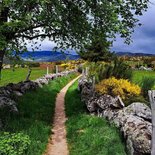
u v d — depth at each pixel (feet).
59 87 144.77
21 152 48.16
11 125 61.16
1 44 63.98
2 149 46.83
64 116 81.66
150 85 75.10
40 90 113.09
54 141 61.62
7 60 79.05
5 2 63.46
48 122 73.00
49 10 72.64
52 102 99.50
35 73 265.13
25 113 74.08
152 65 300.81
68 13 82.99
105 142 50.21
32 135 58.70
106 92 73.20
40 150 54.03
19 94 91.56
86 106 81.10
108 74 85.97
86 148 53.16
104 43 84.53
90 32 82.53
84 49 88.38
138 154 41.52
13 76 244.63
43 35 84.12
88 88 89.97
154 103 36.04
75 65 316.60
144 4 80.23
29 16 65.57
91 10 81.20
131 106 55.57
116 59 88.74
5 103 70.79
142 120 48.75
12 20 64.54
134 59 374.84
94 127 60.13
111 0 76.48
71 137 61.87
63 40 88.22
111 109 62.69
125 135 47.42
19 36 79.66
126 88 71.46
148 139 41.45
